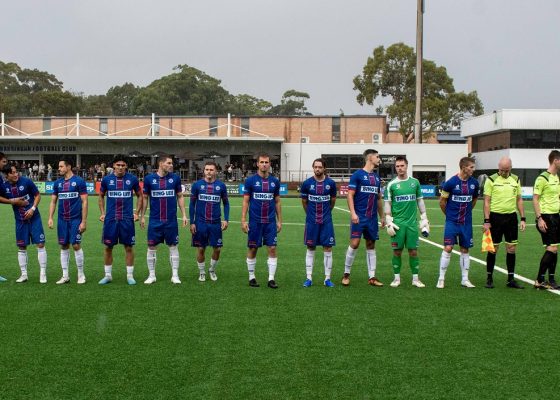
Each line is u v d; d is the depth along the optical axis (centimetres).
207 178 872
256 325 621
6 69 7769
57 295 775
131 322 630
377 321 640
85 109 8156
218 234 880
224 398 424
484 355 523
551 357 518
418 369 486
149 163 4688
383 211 875
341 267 1042
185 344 550
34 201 873
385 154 4575
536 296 785
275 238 843
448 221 848
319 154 4597
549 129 4081
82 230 861
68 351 528
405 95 5562
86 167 4728
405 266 1060
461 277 925
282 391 438
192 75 8350
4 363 496
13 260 1102
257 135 5269
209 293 794
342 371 480
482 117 4459
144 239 1473
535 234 1658
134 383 452
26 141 4669
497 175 854
